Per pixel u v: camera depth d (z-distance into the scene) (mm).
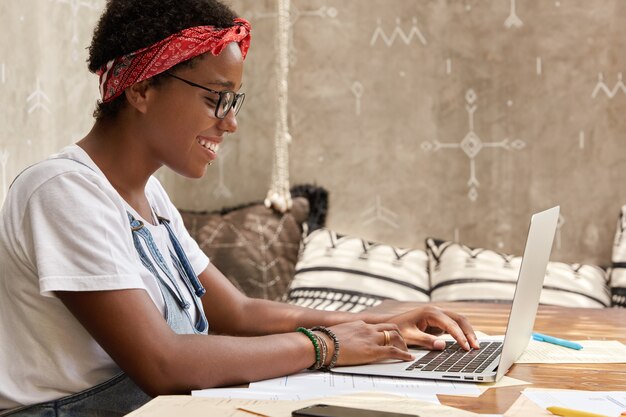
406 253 3438
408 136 3527
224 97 1408
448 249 3393
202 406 1055
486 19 3445
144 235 1447
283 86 3516
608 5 3352
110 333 1254
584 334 1796
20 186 1356
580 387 1250
